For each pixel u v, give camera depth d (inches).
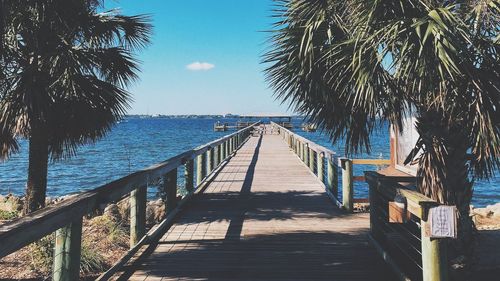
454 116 158.2
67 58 249.4
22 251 224.8
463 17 144.3
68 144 279.9
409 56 134.6
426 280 121.4
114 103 277.3
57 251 119.5
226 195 343.3
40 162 272.2
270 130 1713.8
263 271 170.4
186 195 316.8
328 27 171.8
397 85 155.3
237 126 2222.0
